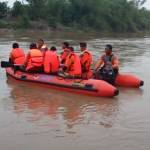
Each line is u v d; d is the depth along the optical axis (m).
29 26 57.19
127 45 33.75
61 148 7.30
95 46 30.78
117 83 13.09
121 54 24.78
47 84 12.45
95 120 9.07
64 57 13.27
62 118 9.19
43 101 10.82
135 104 10.68
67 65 12.16
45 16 62.09
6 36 41.78
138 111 9.92
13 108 10.00
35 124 8.66
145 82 14.07
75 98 11.23
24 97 11.25
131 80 12.94
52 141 7.65
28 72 13.16
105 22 69.75
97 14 68.56
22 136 7.89
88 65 12.57
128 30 74.81
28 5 62.28
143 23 80.31
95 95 11.47
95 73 12.70
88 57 12.58
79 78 12.11
